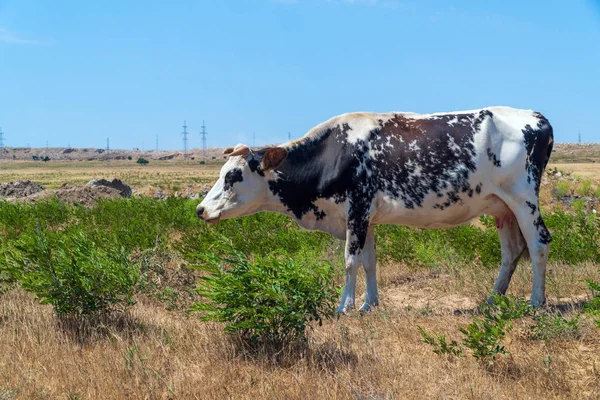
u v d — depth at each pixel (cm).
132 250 1144
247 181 860
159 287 835
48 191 2738
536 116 830
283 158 820
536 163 809
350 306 820
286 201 868
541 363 565
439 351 604
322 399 494
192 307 620
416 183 809
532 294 801
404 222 841
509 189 805
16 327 675
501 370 564
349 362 575
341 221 857
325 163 838
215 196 866
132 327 695
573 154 13088
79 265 712
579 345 622
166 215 1709
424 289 979
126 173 12388
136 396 510
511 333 668
